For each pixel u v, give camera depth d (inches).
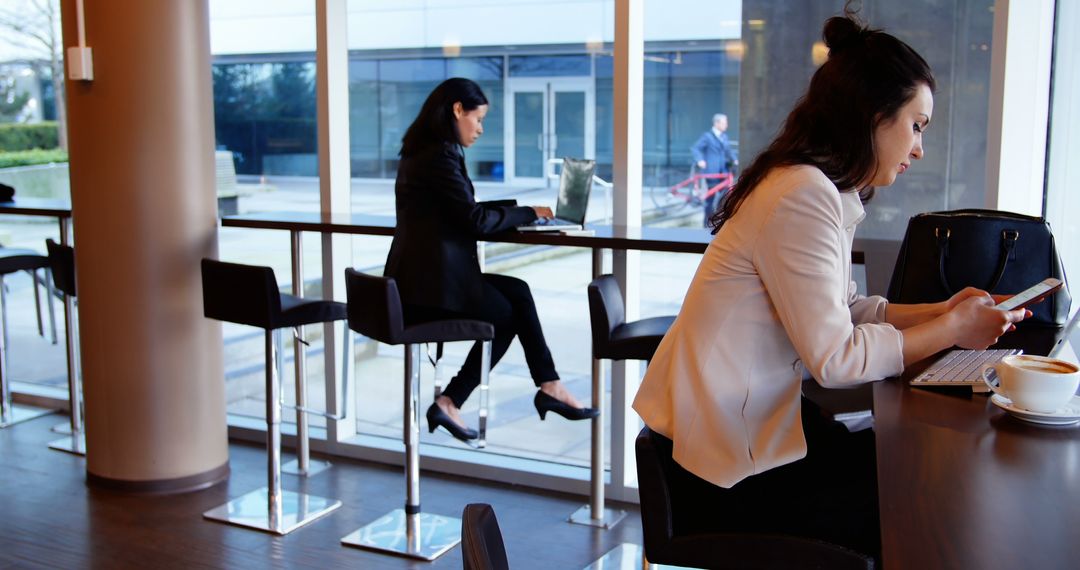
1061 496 46.6
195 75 148.3
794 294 64.1
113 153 145.3
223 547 134.6
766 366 67.9
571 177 137.5
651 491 70.0
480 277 135.3
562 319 151.8
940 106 124.3
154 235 147.6
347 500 151.9
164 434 152.6
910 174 127.0
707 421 67.9
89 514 145.6
